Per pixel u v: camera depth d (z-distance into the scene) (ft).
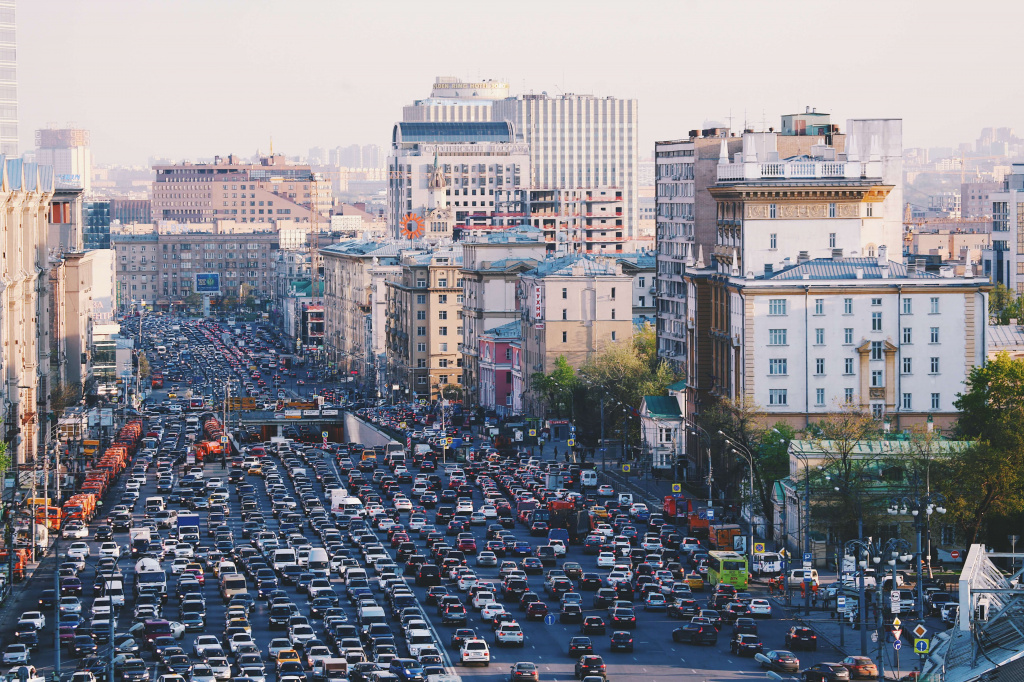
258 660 614.34
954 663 517.96
